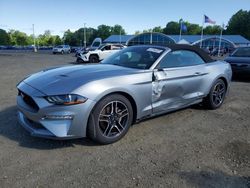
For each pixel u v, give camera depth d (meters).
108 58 4.74
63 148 3.36
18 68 13.91
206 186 2.61
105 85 3.30
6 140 3.54
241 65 9.04
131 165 2.98
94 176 2.75
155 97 3.92
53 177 2.71
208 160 3.12
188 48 4.66
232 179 2.73
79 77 3.40
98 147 3.42
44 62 19.67
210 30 111.94
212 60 5.18
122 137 3.69
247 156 3.25
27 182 2.62
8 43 101.44
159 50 4.26
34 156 3.14
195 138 3.79
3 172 2.79
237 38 63.09
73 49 48.56
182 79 4.30
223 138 3.81
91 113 3.26
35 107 3.24
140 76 3.69
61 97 3.06
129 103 3.62
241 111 5.21
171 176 2.77
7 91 6.75
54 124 3.10
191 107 5.41
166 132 3.99
